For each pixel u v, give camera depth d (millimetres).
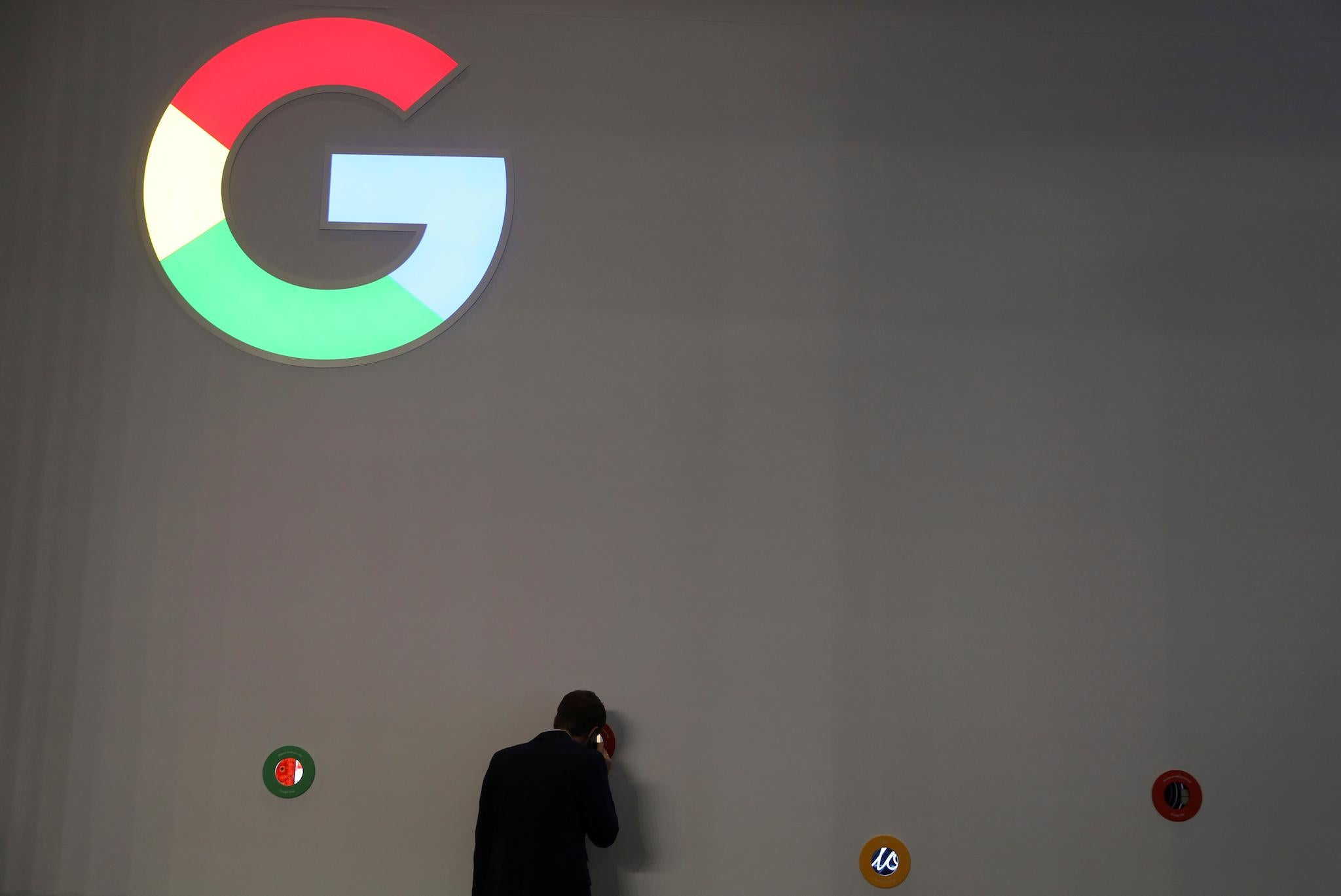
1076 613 3510
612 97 3672
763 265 3621
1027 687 3469
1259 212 3719
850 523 3516
